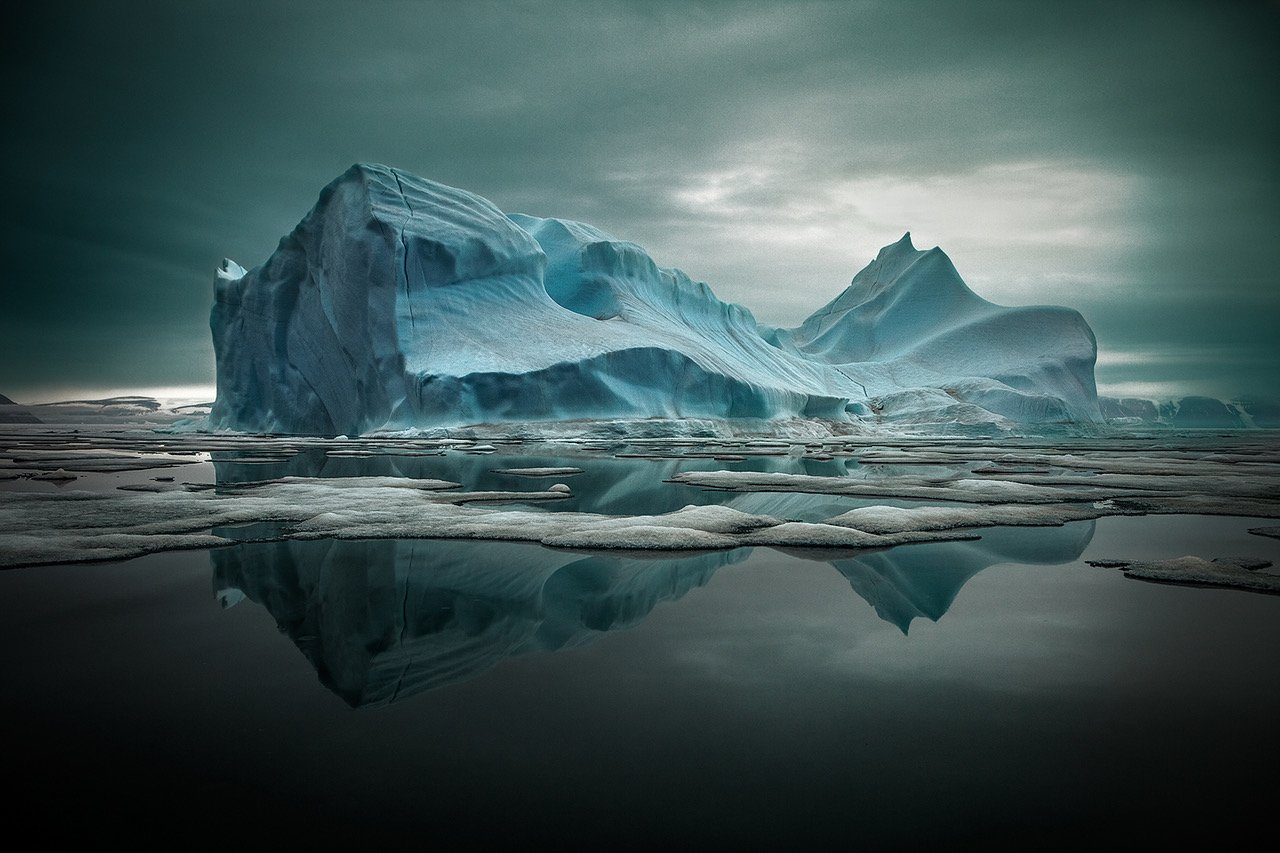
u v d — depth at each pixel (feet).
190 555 43.70
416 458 140.97
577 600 33.01
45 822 14.06
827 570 39.68
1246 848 13.42
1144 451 191.21
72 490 77.97
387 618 29.96
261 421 295.48
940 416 403.75
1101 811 14.82
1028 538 51.19
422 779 16.05
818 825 14.16
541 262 289.12
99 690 21.52
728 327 395.75
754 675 23.04
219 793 15.33
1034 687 22.09
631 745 17.84
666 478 98.63
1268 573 39.52
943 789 15.70
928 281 605.31
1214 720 19.62
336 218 255.09
